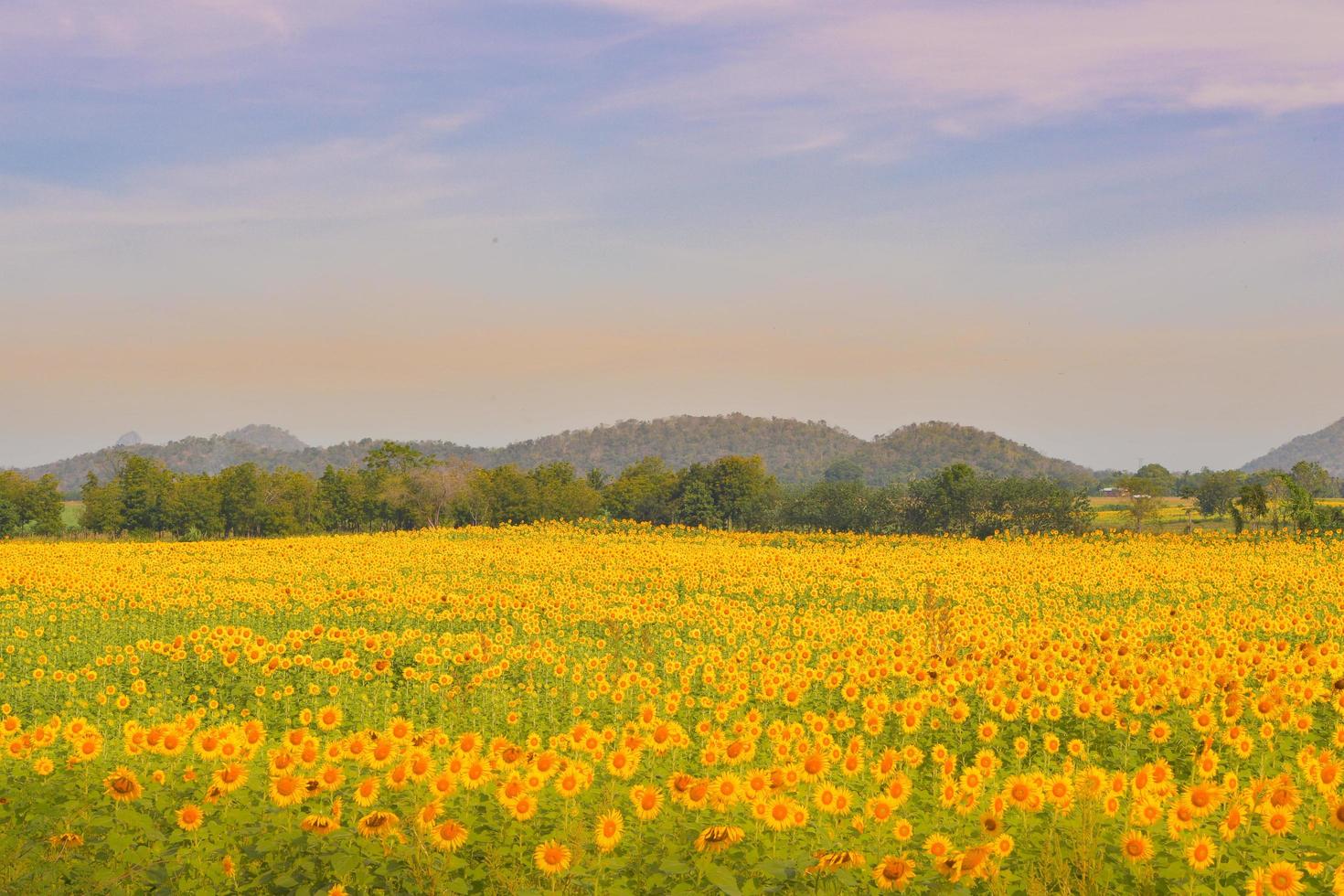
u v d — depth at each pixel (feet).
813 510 319.27
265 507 360.69
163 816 31.78
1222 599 106.01
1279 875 25.61
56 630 83.41
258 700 59.00
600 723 52.54
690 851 28.99
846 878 27.09
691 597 110.52
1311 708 47.50
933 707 48.65
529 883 28.43
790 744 35.78
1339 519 212.23
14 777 34.94
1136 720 45.47
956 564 144.66
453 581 129.80
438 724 52.24
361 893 27.81
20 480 363.15
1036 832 30.22
